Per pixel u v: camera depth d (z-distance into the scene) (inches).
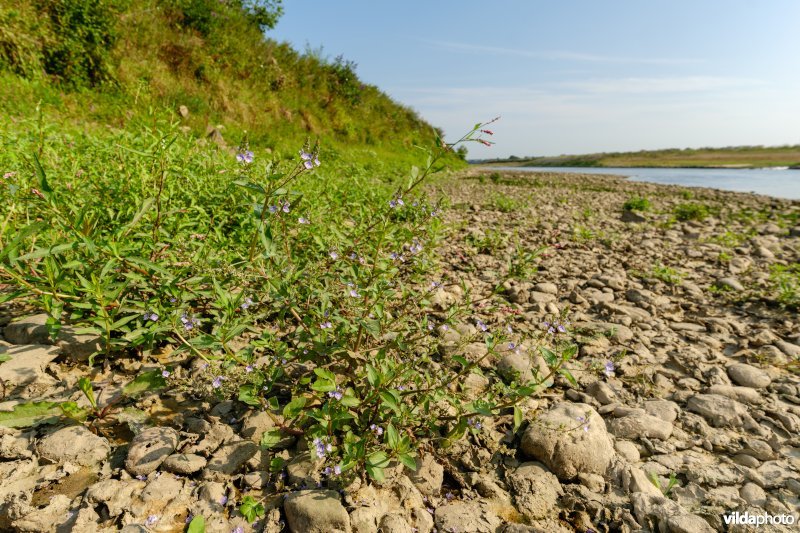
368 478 78.4
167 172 122.6
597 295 182.7
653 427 98.4
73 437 77.9
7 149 120.9
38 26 370.6
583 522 75.9
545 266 219.9
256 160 131.4
